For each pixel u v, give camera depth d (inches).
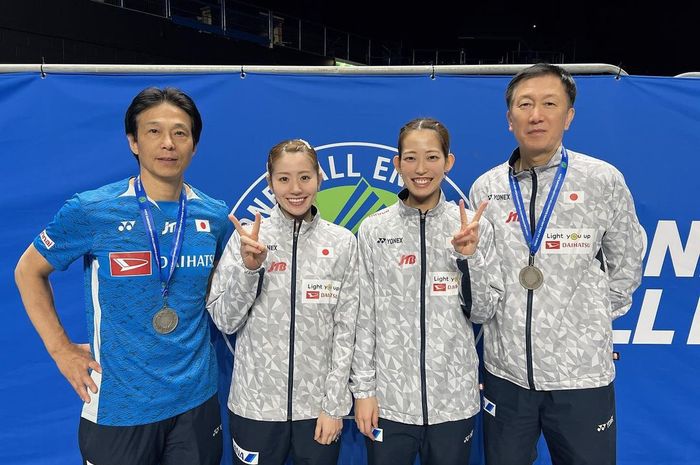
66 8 269.0
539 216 62.4
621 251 62.4
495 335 64.6
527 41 615.8
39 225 80.0
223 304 59.6
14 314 81.6
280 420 63.0
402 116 80.1
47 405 83.5
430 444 62.6
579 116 79.5
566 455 62.7
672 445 84.0
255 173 80.6
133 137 57.0
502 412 64.4
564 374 60.9
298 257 63.7
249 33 422.9
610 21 542.9
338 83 79.9
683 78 78.5
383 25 701.3
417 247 63.1
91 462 57.1
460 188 81.0
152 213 57.4
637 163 79.7
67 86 78.7
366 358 64.0
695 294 81.7
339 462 83.8
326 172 81.0
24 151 78.8
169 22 340.8
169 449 59.8
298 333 63.3
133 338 56.2
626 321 82.4
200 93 79.6
